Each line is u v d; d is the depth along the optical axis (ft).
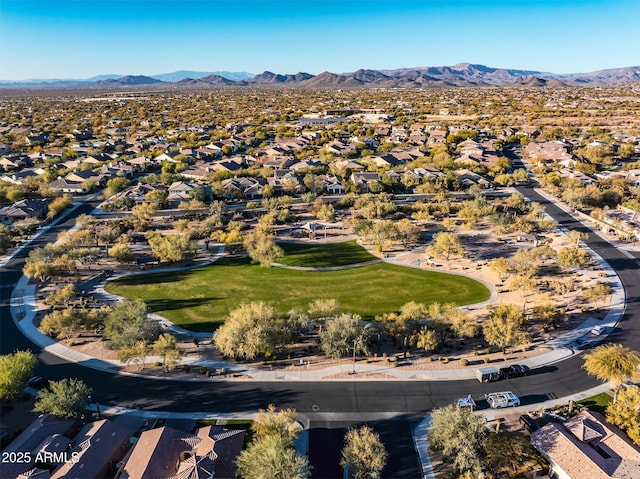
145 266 285.43
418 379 176.24
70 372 181.57
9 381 156.87
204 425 152.76
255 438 141.18
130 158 600.80
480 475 128.36
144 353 179.22
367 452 128.16
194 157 597.93
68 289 234.38
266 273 276.00
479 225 357.20
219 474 128.26
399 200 424.46
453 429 135.33
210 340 204.23
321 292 250.78
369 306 234.58
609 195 401.29
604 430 141.18
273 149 634.02
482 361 187.62
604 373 161.79
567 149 613.11
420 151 616.39
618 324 214.69
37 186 462.19
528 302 236.22
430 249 288.71
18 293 249.55
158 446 132.26
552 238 324.80
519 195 408.87
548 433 140.36
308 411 158.81
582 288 250.57
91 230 337.72
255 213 386.32
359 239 330.34
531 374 179.11
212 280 266.98
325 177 472.85
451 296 244.22
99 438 138.10
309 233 342.64
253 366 185.06
